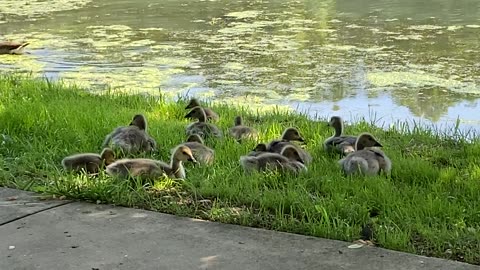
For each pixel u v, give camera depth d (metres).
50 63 9.20
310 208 4.06
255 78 8.14
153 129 5.46
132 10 15.10
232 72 8.49
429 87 7.65
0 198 4.23
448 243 3.76
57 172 4.50
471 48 9.94
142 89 7.53
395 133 5.74
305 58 9.34
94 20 13.59
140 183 4.37
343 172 4.62
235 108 6.54
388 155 4.96
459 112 6.79
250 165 4.56
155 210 4.11
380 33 11.38
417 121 6.50
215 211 4.06
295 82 7.92
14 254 3.71
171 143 5.15
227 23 12.84
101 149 4.96
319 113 6.75
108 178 4.38
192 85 7.77
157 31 11.98
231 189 4.28
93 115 5.67
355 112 6.79
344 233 3.85
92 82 7.93
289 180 4.45
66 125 5.38
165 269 3.60
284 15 13.87
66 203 4.18
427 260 3.63
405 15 13.48
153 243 3.79
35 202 4.19
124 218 4.02
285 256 3.67
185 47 10.34
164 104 6.34
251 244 3.77
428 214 4.03
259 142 5.21
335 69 8.60
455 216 4.02
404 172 4.61
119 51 10.06
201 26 12.48
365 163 4.53
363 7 14.84
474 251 3.70
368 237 3.83
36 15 14.56
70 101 6.25
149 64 9.06
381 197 4.20
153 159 4.71
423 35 11.13
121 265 3.63
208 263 3.63
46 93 6.63
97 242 3.80
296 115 6.32
